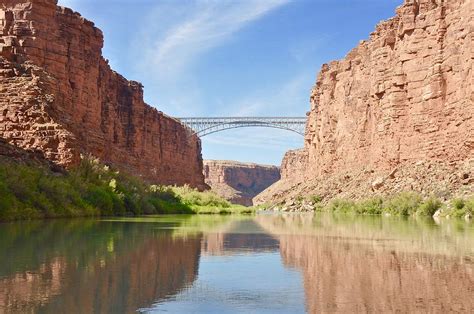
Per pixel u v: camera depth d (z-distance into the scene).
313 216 53.56
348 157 82.69
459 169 51.41
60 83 53.78
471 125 50.72
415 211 50.16
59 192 38.12
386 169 65.19
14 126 44.12
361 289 10.98
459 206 44.38
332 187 78.56
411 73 62.12
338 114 89.62
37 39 51.75
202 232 26.48
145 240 20.77
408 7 63.31
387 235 24.55
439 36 57.88
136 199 52.41
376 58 72.19
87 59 62.06
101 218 38.50
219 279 12.20
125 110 85.31
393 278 12.29
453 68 54.88
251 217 51.31
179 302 9.69
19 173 35.16
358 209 59.38
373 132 71.69
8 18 51.84
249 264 14.63
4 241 18.91
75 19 59.34
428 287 11.17
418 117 60.50
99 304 9.30
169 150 108.75
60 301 9.42
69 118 51.31
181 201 70.88
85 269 12.88
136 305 9.35
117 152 74.00
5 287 10.59
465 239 22.09
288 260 15.56
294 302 9.77
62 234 22.31
